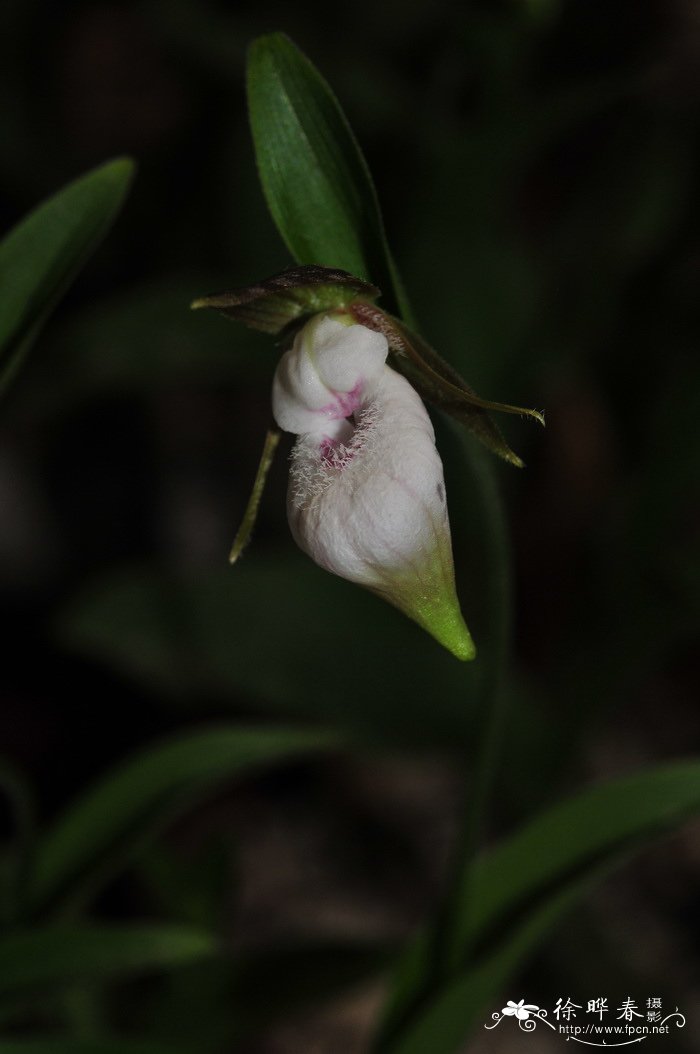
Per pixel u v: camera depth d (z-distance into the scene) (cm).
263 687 33
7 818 42
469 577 39
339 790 43
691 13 45
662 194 42
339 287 25
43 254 26
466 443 25
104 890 37
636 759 42
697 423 37
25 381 45
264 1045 34
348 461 24
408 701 33
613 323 44
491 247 39
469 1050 32
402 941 29
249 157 43
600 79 34
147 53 61
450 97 38
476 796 26
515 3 32
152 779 28
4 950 27
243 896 39
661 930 36
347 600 35
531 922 26
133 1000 29
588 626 37
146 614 34
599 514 41
